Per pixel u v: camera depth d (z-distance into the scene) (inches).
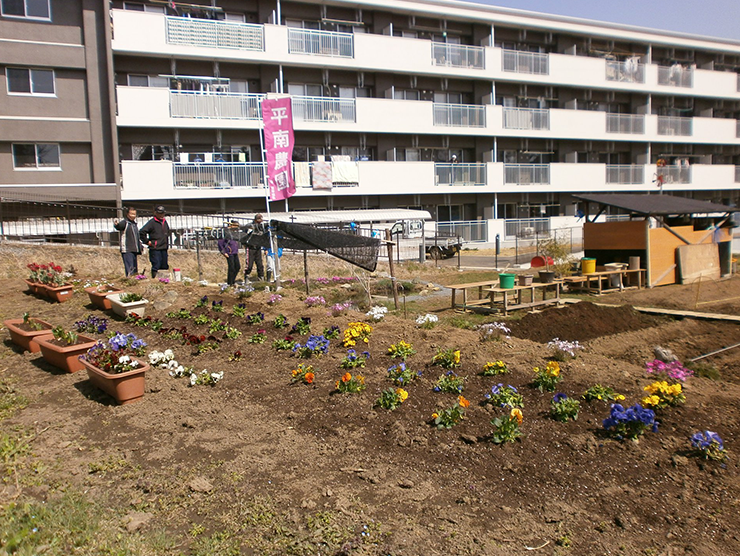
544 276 500.1
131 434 199.9
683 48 1526.8
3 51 822.5
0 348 312.2
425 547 131.3
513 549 131.3
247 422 208.2
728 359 311.9
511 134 1259.2
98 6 879.1
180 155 957.8
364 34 1103.0
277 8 1059.3
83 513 143.9
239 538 136.1
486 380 232.2
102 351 247.8
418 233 1068.5
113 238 773.9
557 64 1306.6
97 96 884.6
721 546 132.8
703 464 165.2
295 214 900.6
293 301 428.8
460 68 1202.6
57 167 876.6
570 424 191.3
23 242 627.5
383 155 1176.2
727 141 1556.3
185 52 956.6
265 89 1061.8
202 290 460.1
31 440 193.3
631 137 1412.4
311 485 160.6
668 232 625.9
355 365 260.4
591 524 141.3
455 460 171.9
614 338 357.1
